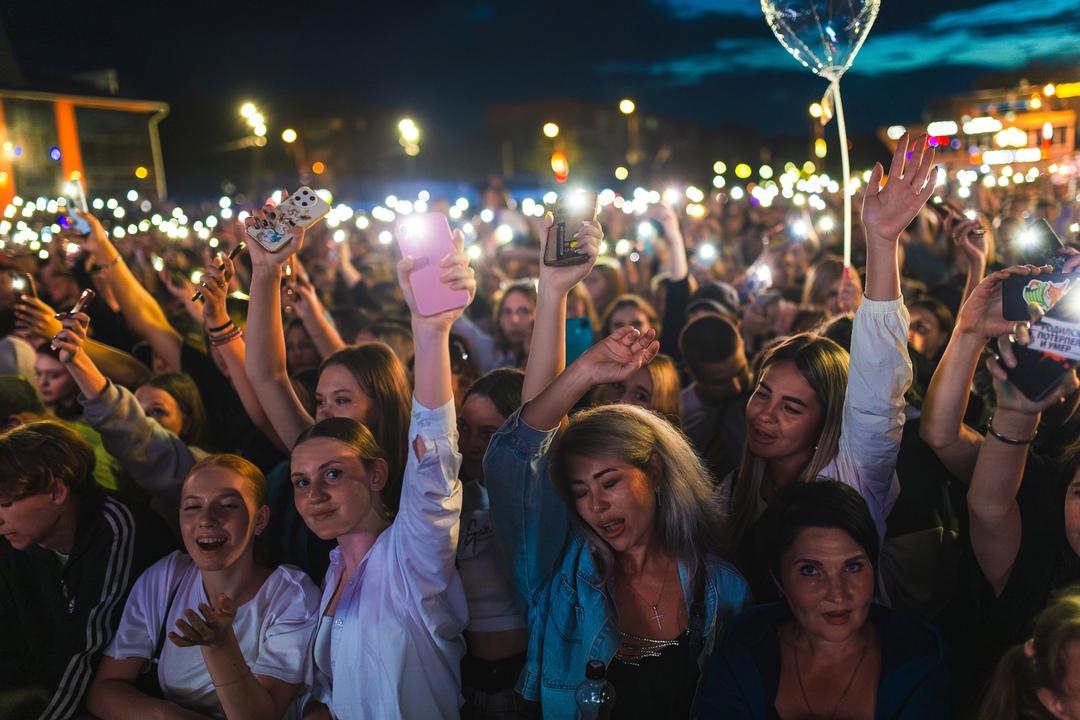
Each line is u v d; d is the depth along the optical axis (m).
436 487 2.35
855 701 2.21
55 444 2.79
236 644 2.29
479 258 8.27
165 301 8.10
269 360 3.22
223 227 14.56
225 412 4.65
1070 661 1.85
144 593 2.76
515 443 2.44
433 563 2.40
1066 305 2.05
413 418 2.35
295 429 3.31
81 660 2.74
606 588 2.47
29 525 2.72
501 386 3.16
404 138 10.53
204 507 2.59
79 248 5.52
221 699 2.30
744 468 3.05
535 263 9.16
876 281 2.51
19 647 2.82
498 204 12.26
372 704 2.43
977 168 14.60
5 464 2.70
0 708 2.75
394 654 2.40
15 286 5.11
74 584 2.79
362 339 4.62
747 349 5.70
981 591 2.52
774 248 7.84
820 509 2.20
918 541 2.77
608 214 12.93
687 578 2.51
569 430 2.48
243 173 39.97
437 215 2.30
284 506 3.25
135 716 2.60
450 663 2.52
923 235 7.55
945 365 2.54
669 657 2.46
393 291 7.47
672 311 6.00
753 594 2.62
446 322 2.29
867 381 2.55
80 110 26.62
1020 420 2.25
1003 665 2.01
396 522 2.45
